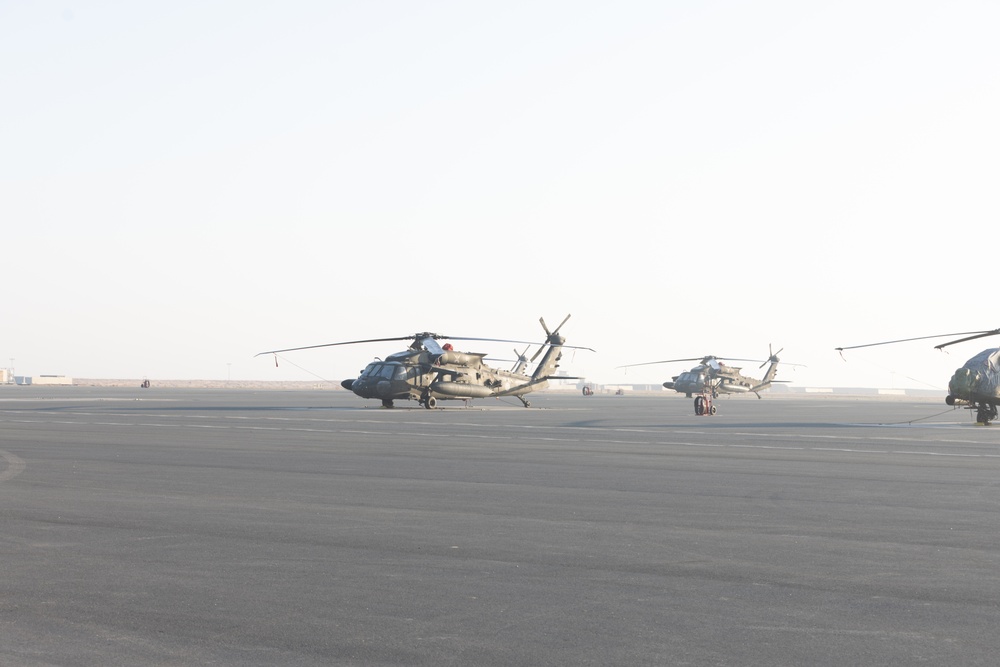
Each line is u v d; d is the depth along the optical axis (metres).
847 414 71.88
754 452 29.05
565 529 13.79
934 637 8.26
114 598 9.43
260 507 15.70
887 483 20.50
